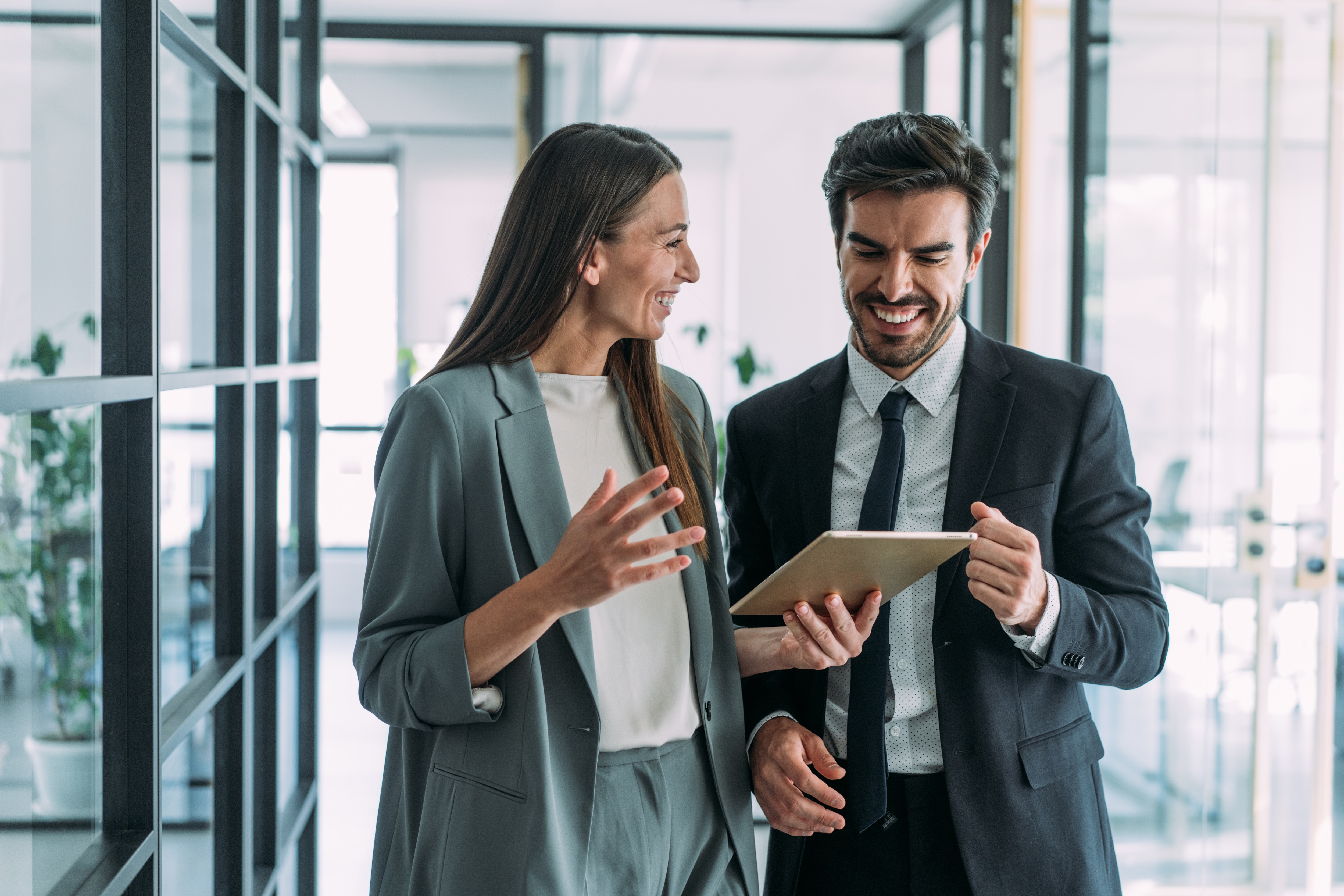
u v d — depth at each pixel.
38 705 1.02
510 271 1.27
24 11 0.97
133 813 1.23
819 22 4.08
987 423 1.45
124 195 1.21
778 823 1.40
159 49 1.24
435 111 4.46
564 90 4.20
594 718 1.19
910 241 1.37
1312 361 2.60
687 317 4.33
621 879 1.21
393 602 1.18
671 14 3.96
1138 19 2.92
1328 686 2.63
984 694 1.38
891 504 1.44
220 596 1.79
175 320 1.53
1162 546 2.94
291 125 2.28
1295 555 2.66
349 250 5.30
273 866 2.08
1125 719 3.06
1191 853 2.86
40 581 1.02
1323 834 2.65
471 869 1.15
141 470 1.22
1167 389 2.88
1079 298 3.13
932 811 1.41
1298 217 2.61
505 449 1.22
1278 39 2.62
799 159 4.32
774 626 1.59
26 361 0.98
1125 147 2.96
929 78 4.09
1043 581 1.26
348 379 5.86
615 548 1.02
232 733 1.79
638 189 1.24
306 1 2.61
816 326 4.36
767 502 1.59
